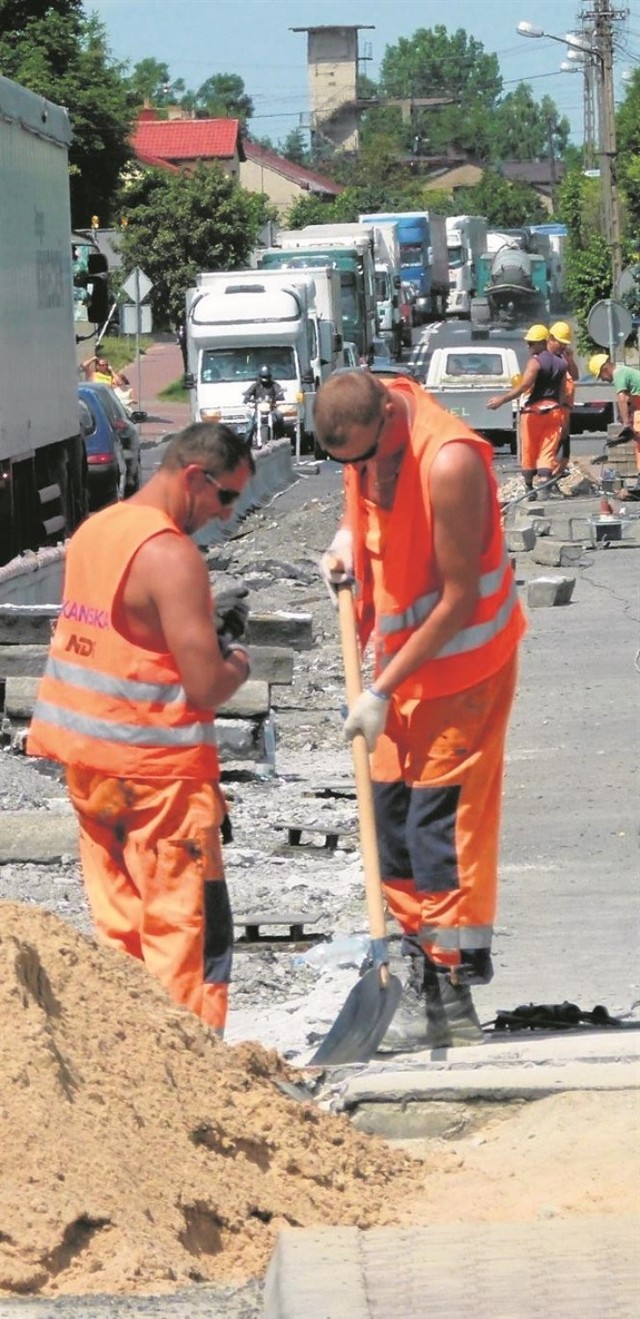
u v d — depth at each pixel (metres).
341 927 20.83
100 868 14.27
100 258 69.31
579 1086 13.09
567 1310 9.12
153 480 14.16
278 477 85.06
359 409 13.77
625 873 22.36
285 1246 10.20
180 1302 9.93
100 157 165.75
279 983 19.25
